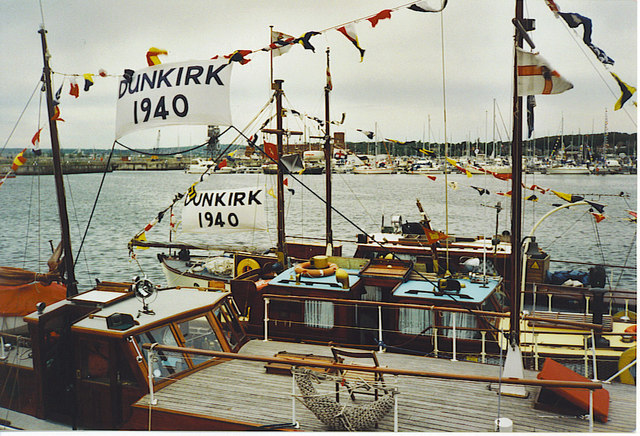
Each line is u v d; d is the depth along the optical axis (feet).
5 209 226.58
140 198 277.44
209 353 33.40
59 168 44.88
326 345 45.32
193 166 308.40
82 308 39.68
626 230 168.86
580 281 64.49
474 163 99.35
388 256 60.59
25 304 50.34
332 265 50.11
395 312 45.55
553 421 32.09
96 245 151.12
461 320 43.83
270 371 38.22
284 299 46.50
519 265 34.60
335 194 286.87
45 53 45.50
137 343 35.14
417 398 34.86
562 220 188.44
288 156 63.10
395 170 235.81
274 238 158.81
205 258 82.94
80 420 36.22
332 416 31.12
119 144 45.01
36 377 37.68
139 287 37.55
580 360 45.21
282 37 63.72
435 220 185.37
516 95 32.81
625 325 51.26
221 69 42.39
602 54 32.19
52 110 45.11
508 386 35.35
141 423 34.06
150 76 43.60
